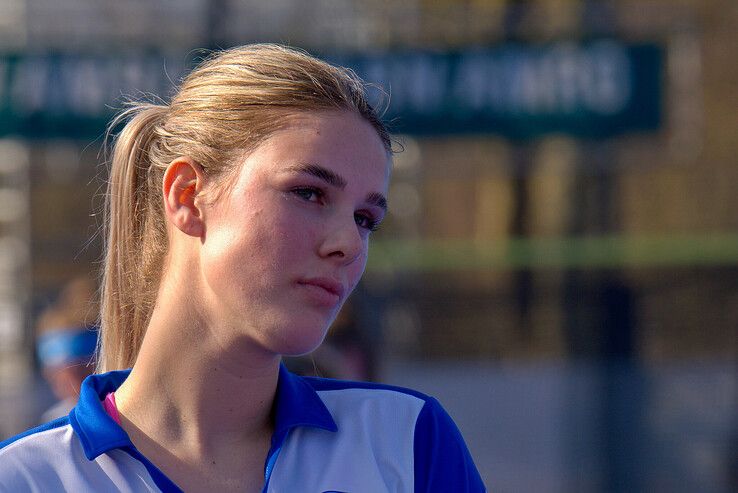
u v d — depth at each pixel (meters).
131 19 24.58
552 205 39.12
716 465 19.50
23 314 22.19
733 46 35.38
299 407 5.08
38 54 24.61
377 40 24.30
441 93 24.23
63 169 29.70
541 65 24.27
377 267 21.86
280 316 4.62
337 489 4.94
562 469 19.78
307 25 24.09
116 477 4.69
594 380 20.06
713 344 20.66
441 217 40.41
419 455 5.27
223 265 4.67
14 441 4.81
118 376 5.25
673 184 35.47
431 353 20.94
